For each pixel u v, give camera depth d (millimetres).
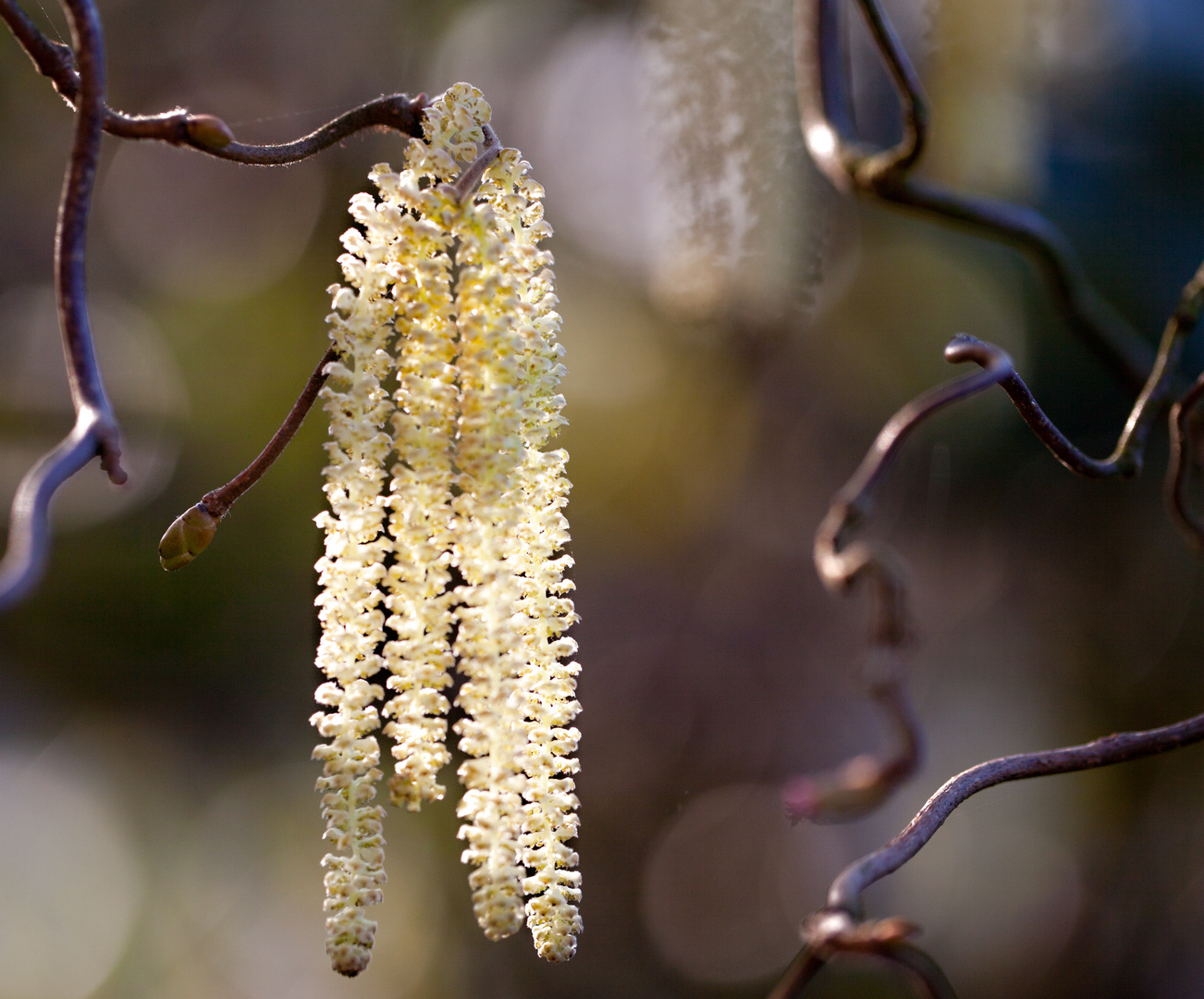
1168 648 894
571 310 1090
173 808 1066
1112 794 919
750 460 1083
